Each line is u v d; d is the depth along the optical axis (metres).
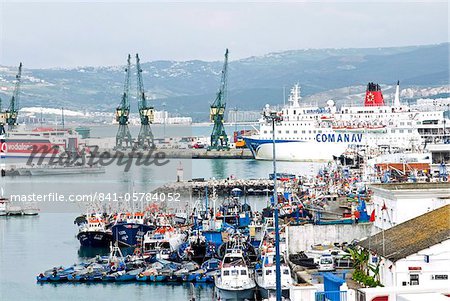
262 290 120.31
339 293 80.50
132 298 129.62
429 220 108.00
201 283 141.00
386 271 99.94
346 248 126.75
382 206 129.50
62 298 131.00
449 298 64.56
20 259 169.62
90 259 164.62
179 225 192.62
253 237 170.62
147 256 158.62
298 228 136.25
